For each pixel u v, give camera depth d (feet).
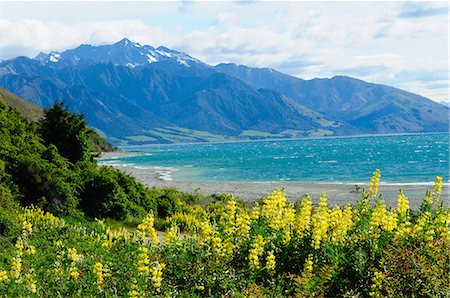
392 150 519.19
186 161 428.15
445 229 31.50
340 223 33.60
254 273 31.42
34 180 88.17
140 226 39.47
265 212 36.14
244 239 34.30
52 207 86.74
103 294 34.37
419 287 29.14
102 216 93.86
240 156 498.69
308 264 30.81
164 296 30.55
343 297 29.84
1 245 53.98
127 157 525.75
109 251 43.60
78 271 39.63
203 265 32.37
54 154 104.68
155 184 212.02
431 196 36.40
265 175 260.62
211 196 152.76
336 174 254.27
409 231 31.55
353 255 31.40
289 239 33.55
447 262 30.14
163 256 34.60
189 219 85.30
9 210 72.69
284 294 30.73
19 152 97.40
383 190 173.17
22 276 39.29
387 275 29.50
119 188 98.12
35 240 55.83
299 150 611.47
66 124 122.31
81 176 99.14
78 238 55.21
